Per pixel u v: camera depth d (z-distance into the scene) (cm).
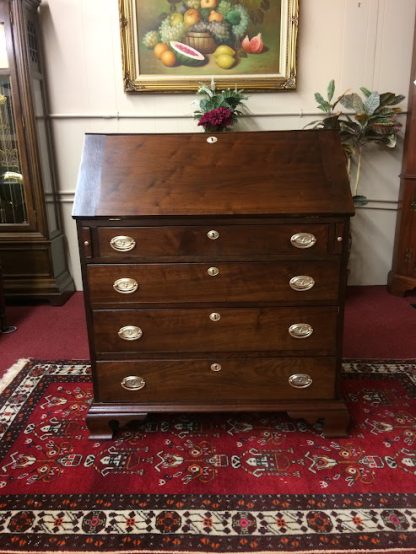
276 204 148
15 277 304
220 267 153
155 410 166
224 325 159
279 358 163
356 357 231
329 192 151
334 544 123
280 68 297
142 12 287
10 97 280
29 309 302
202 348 162
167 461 156
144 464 155
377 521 130
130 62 295
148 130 313
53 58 299
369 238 332
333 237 150
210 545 123
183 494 141
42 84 298
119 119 311
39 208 294
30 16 280
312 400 167
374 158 316
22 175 289
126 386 166
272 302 157
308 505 136
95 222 149
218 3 286
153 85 299
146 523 131
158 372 165
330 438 168
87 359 231
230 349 162
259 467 153
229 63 296
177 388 166
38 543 125
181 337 161
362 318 280
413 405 189
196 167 158
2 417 182
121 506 137
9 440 168
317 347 162
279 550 122
